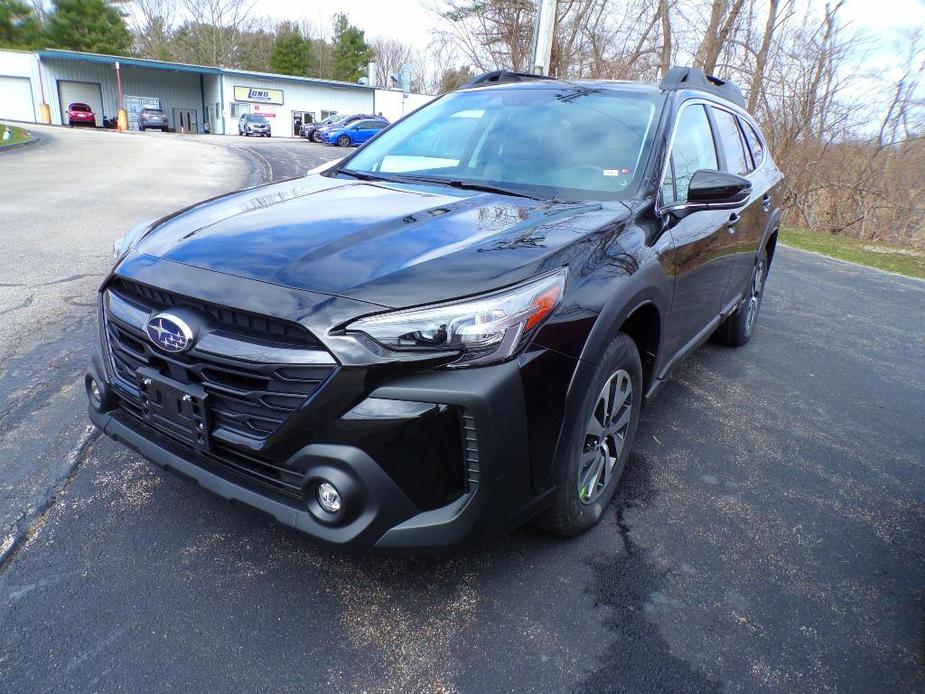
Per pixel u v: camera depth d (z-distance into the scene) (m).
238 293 1.92
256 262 2.03
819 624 2.21
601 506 2.61
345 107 46.84
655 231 2.66
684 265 2.92
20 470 2.79
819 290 7.53
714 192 2.73
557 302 2.03
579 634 2.09
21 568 2.23
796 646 2.10
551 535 2.56
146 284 2.09
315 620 2.09
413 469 1.85
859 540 2.71
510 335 1.90
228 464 2.04
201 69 42.12
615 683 1.92
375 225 2.28
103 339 2.34
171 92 46.59
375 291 1.86
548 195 2.81
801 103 14.84
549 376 2.01
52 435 3.09
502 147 3.16
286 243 2.14
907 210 13.88
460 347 1.83
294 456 1.87
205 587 2.20
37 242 6.95
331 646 1.99
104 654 1.92
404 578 2.29
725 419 3.79
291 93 44.94
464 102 3.62
